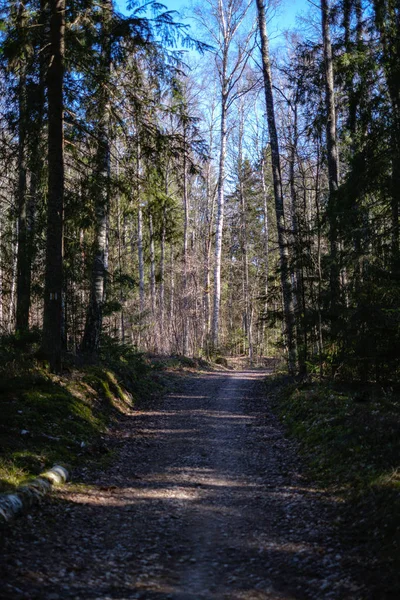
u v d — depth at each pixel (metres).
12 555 4.99
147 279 40.44
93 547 5.50
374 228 11.95
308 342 16.52
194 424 12.47
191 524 6.29
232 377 24.89
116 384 14.27
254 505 6.95
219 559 5.30
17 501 6.10
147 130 12.31
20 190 13.88
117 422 12.18
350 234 12.04
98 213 15.11
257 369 35.16
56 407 10.28
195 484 7.89
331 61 15.67
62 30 11.71
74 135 13.24
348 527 5.85
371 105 11.92
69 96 12.53
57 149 12.12
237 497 7.30
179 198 38.16
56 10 11.47
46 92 12.11
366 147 11.63
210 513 6.66
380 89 13.21
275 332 48.22
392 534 5.19
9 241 15.77
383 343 11.58
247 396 17.48
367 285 11.82
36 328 14.88
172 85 12.20
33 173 13.41
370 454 7.52
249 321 43.38
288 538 5.79
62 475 7.61
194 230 44.28
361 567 4.84
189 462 9.15
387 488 6.13
